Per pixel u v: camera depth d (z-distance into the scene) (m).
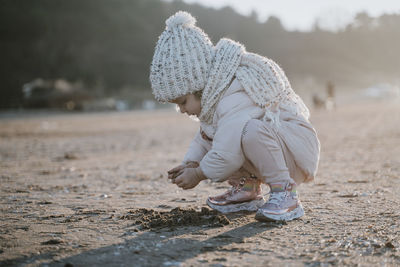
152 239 2.10
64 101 38.84
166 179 4.19
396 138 8.05
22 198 3.24
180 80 2.44
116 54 88.44
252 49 105.19
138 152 7.23
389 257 1.82
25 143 9.45
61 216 2.62
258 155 2.39
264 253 1.88
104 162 5.85
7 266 1.75
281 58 101.44
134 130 13.48
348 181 3.80
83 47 88.44
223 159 2.36
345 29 102.56
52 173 4.74
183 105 2.57
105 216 2.61
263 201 2.79
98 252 1.91
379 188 3.42
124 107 41.25
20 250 1.94
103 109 37.78
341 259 1.80
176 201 3.08
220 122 2.41
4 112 35.78
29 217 2.60
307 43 108.62
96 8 105.88
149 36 97.88
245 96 2.43
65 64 79.12
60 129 14.52
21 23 87.44
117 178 4.32
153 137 10.65
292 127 2.47
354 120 14.86
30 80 68.31
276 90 2.43
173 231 2.25
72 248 1.97
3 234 2.21
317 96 28.64
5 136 11.59
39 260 1.81
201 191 3.50
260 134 2.36
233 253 1.89
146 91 72.81
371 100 46.94
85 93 39.62
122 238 2.12
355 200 2.97
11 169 5.13
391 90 51.44
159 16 111.06
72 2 105.06
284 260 1.80
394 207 2.71
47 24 90.44
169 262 1.78
